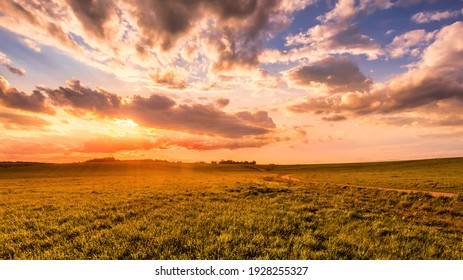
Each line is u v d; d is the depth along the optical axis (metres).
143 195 20.27
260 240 7.98
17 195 21.94
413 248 7.81
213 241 7.91
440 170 60.22
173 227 9.54
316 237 8.65
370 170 82.38
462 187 25.38
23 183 39.09
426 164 83.12
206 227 9.53
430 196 18.52
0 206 15.69
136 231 8.85
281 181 45.41
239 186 26.64
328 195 20.83
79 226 9.90
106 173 79.25
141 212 12.90
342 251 7.28
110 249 7.23
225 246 7.36
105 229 9.41
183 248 7.37
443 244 8.38
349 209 14.35
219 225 10.00
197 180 43.38
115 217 11.52
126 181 41.97
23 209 14.49
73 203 16.23
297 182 40.78
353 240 8.26
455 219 13.58
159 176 63.75
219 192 21.56
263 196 19.73
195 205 15.01
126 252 7.07
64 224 10.33
